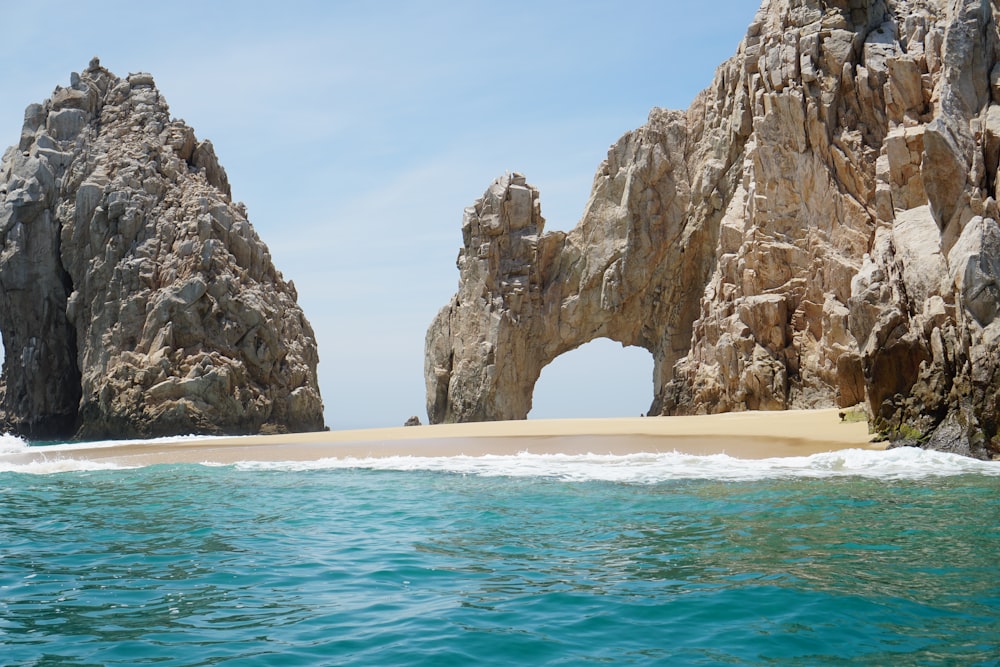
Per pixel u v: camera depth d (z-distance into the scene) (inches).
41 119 2785.4
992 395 999.6
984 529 597.6
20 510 774.5
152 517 722.2
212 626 406.0
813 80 1871.3
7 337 2632.9
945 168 1195.3
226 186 2903.5
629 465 992.9
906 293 1195.9
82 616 426.0
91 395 2421.3
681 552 544.1
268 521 689.0
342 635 388.2
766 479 862.5
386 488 869.8
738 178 2278.5
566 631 387.9
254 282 2598.4
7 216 2598.4
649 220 2479.1
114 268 2492.6
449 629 393.4
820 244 1817.2
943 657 349.7
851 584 458.3
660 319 2492.6
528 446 1231.5
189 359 2384.4
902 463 961.5
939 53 1686.8
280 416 2524.6
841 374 1433.3
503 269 2593.5
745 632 382.9
